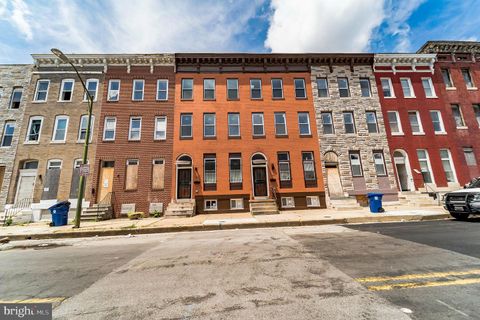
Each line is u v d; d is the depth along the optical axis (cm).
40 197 1508
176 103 1722
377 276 412
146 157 1622
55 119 1645
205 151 1647
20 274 498
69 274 491
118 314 316
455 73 1912
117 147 1619
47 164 1565
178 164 1627
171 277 448
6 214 1411
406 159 1723
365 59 1856
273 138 1702
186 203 1532
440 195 1630
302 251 594
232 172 1644
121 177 1579
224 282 412
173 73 1786
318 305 316
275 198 1581
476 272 417
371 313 292
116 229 1015
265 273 448
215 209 1567
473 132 1800
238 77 1802
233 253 604
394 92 1831
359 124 1761
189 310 318
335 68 1858
